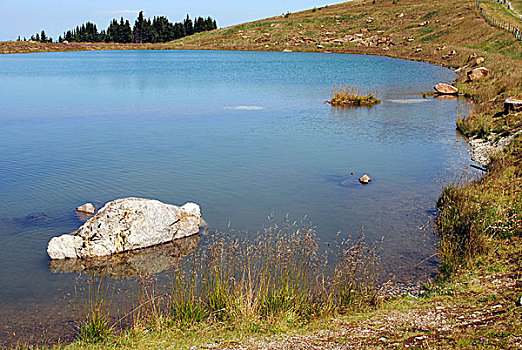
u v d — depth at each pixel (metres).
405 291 10.80
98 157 23.16
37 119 33.09
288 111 37.06
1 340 9.26
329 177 20.20
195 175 20.36
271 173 20.70
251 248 12.85
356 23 131.25
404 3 140.62
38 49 137.00
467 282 10.62
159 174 20.48
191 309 9.62
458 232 13.35
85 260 13.11
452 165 21.81
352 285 10.58
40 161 22.34
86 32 180.62
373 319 9.28
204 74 68.81
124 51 144.75
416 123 32.25
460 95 44.28
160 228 14.05
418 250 13.10
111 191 18.27
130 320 9.83
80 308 10.49
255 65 85.06
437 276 11.37
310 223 15.21
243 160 22.81
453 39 88.75
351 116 35.03
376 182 19.50
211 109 37.62
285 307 9.88
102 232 13.52
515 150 20.94
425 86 52.19
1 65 85.44
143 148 25.02
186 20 184.75
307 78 62.31
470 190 16.36
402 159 23.09
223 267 11.70
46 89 50.06
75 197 17.56
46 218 15.59
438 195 17.78
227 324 9.39
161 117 34.06
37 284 11.68
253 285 10.73
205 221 15.51
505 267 10.92
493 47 67.00
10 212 16.05
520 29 67.44
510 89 34.50
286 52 121.88
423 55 87.88
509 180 17.25
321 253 12.95
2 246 13.66
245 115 35.06
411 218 15.53
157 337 8.96
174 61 98.94
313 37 129.50
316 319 9.59
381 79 60.06
